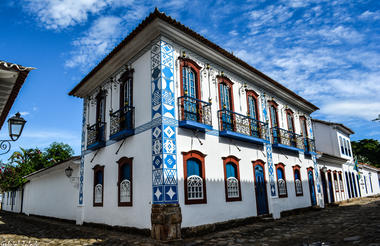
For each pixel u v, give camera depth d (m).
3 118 8.58
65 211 14.77
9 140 7.52
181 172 8.94
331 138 24.16
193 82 10.52
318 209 16.34
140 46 10.41
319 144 24.89
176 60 9.95
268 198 12.62
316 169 17.69
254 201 11.74
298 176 15.70
